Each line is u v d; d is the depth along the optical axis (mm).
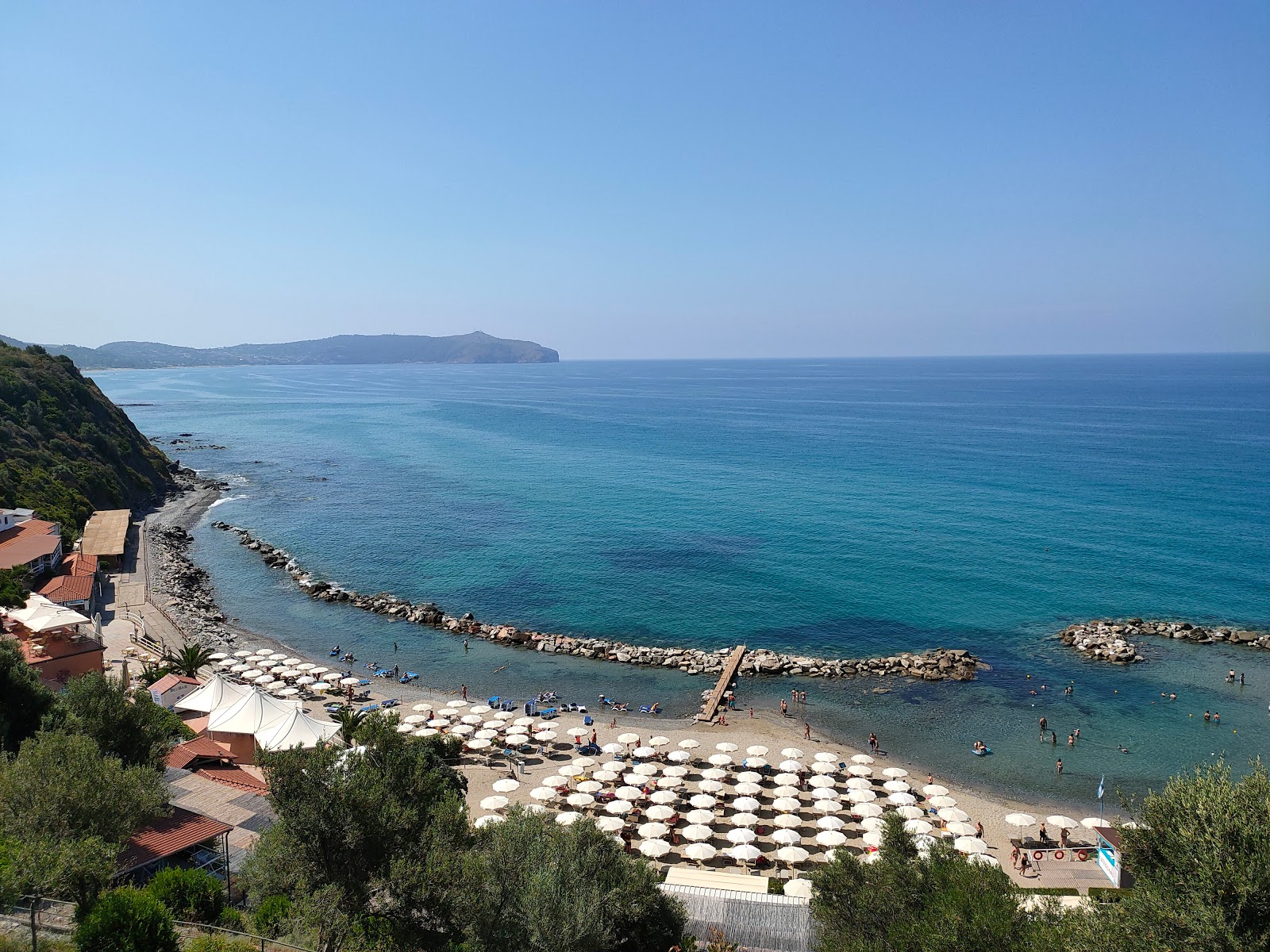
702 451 197875
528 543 110062
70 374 153375
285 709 48906
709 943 30672
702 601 85938
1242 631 74750
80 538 97125
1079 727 58781
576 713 60500
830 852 41375
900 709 61688
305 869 21938
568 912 21312
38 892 21094
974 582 91062
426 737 50969
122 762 31719
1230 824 18578
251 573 97938
